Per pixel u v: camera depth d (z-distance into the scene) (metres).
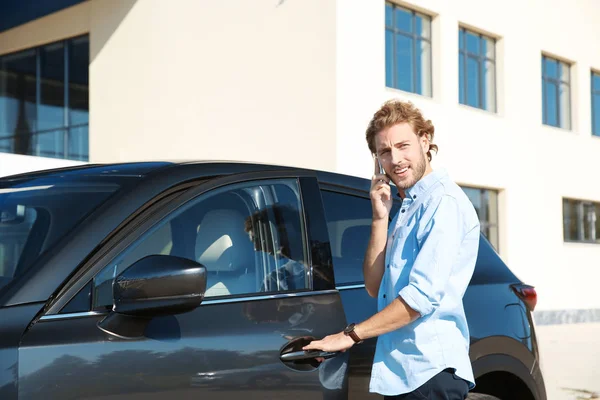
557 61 16.28
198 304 2.11
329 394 2.48
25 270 2.07
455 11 13.41
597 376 8.51
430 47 13.15
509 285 3.38
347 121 11.21
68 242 2.12
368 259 2.57
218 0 12.57
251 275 2.48
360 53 11.45
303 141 11.45
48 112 15.01
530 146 15.09
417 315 2.31
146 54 13.60
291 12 11.63
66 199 2.35
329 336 2.40
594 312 16.39
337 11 11.12
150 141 13.52
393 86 12.40
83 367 1.96
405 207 2.46
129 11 13.83
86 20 14.45
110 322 2.05
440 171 2.43
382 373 2.41
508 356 3.20
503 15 14.56
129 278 2.00
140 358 2.07
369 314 2.71
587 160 16.58
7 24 15.55
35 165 9.65
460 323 2.43
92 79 14.37
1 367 1.85
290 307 2.50
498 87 14.60
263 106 11.95
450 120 13.27
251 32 12.13
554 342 11.93
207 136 12.71
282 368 2.37
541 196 15.30
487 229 14.33
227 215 2.50
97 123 14.29
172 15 13.27
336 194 2.95
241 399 2.25
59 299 2.02
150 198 2.33
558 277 15.61
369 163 11.48
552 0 15.78
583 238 16.58
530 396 3.32
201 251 2.38
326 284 2.67
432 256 2.30
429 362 2.34
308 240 2.70
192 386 2.15
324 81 11.22
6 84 15.72
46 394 1.89
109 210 2.23
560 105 16.31
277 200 2.68
